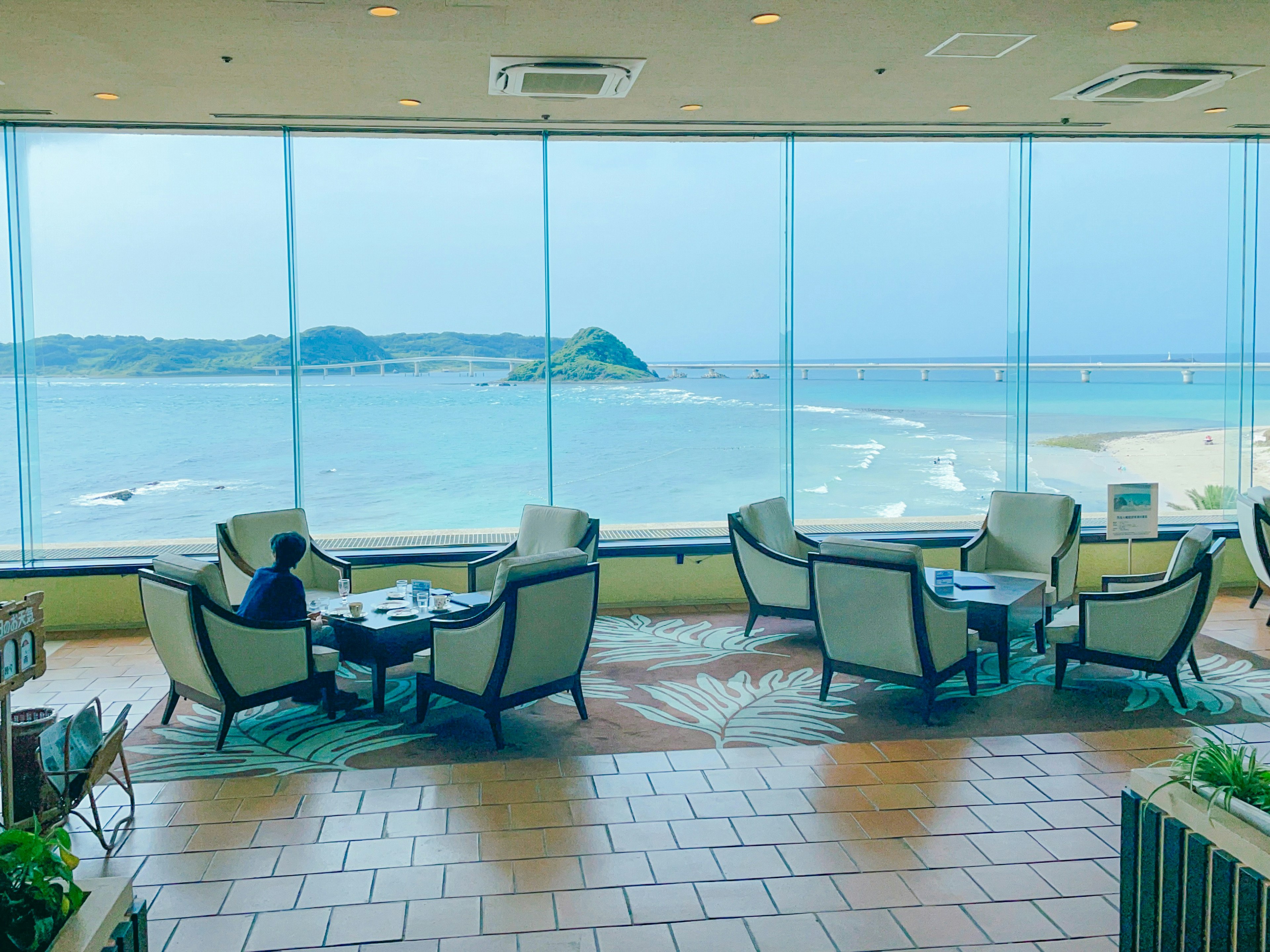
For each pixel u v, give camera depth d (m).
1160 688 5.53
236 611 5.27
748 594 6.73
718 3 4.43
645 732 4.87
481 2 4.37
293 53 5.07
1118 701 5.30
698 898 3.22
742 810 3.93
